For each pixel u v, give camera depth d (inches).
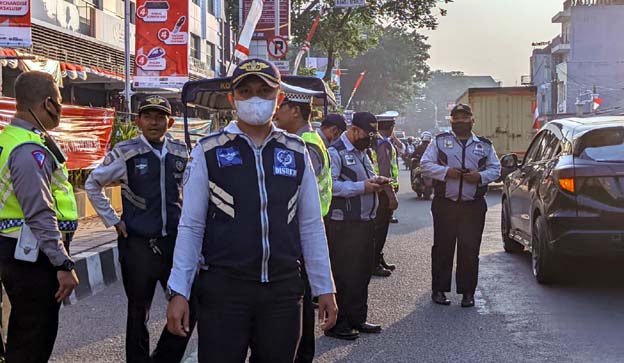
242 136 137.2
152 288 209.3
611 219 315.9
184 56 611.5
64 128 488.4
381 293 336.8
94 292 346.9
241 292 134.3
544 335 261.0
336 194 257.9
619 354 237.0
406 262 418.3
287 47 826.8
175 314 132.2
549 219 329.7
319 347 250.4
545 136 389.7
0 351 184.9
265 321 136.6
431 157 305.6
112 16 932.6
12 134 165.8
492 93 1040.2
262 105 134.9
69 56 797.2
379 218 373.7
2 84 682.8
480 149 303.4
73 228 175.8
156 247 206.8
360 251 259.0
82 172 549.6
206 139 137.6
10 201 165.0
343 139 266.5
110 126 556.7
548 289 338.6
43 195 163.0
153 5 610.2
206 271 136.7
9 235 165.5
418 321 284.0
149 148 210.4
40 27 731.4
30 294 168.6
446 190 301.7
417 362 231.6
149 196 208.2
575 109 2253.9
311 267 143.1
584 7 2288.4
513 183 420.2
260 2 700.0
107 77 848.3
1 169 164.1
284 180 137.4
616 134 329.4
